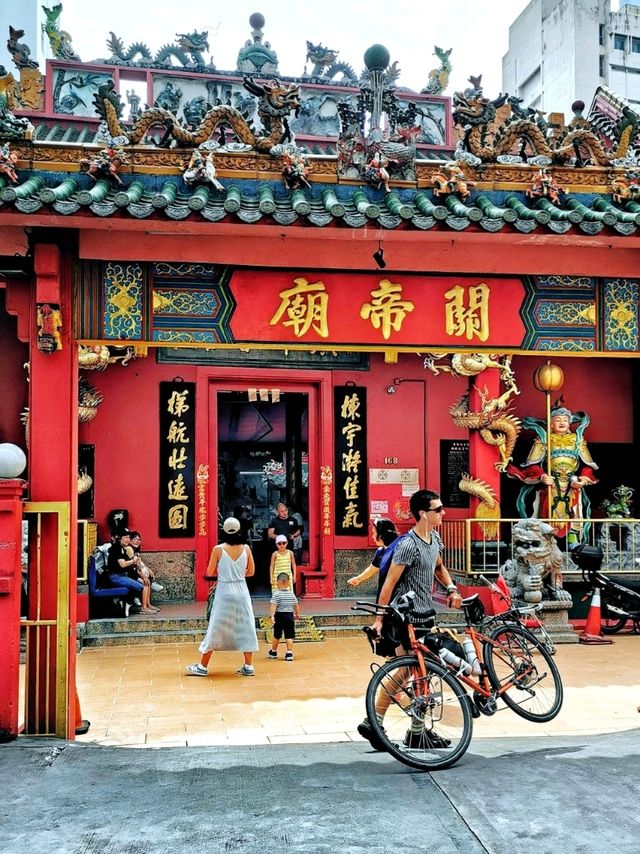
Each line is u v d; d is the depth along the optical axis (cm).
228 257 598
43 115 1367
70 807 445
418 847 391
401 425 1380
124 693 829
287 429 1574
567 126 628
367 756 551
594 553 1159
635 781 481
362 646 1097
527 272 630
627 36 2509
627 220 553
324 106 1464
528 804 444
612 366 1459
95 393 1259
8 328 1270
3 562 557
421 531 554
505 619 660
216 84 1434
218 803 451
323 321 610
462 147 600
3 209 509
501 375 1323
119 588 1154
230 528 913
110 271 593
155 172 565
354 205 556
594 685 866
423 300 620
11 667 564
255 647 907
